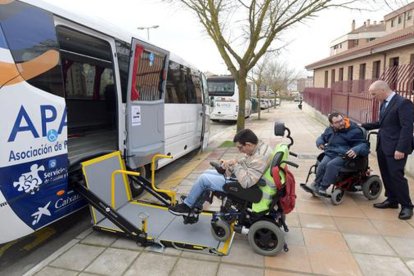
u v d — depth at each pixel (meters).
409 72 6.78
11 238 2.88
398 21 32.75
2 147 2.70
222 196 3.61
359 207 4.70
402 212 4.26
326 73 28.91
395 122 4.18
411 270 3.09
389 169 4.27
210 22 9.96
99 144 5.40
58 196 3.36
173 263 3.21
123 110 4.51
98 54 5.44
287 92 69.38
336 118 4.83
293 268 3.12
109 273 3.04
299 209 4.62
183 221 3.92
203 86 9.27
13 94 2.77
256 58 10.01
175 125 6.97
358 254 3.38
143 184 4.57
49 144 3.14
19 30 2.85
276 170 3.23
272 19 9.40
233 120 20.20
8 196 2.78
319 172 4.93
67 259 3.27
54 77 3.20
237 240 3.66
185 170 7.15
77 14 3.65
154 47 4.75
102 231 3.72
